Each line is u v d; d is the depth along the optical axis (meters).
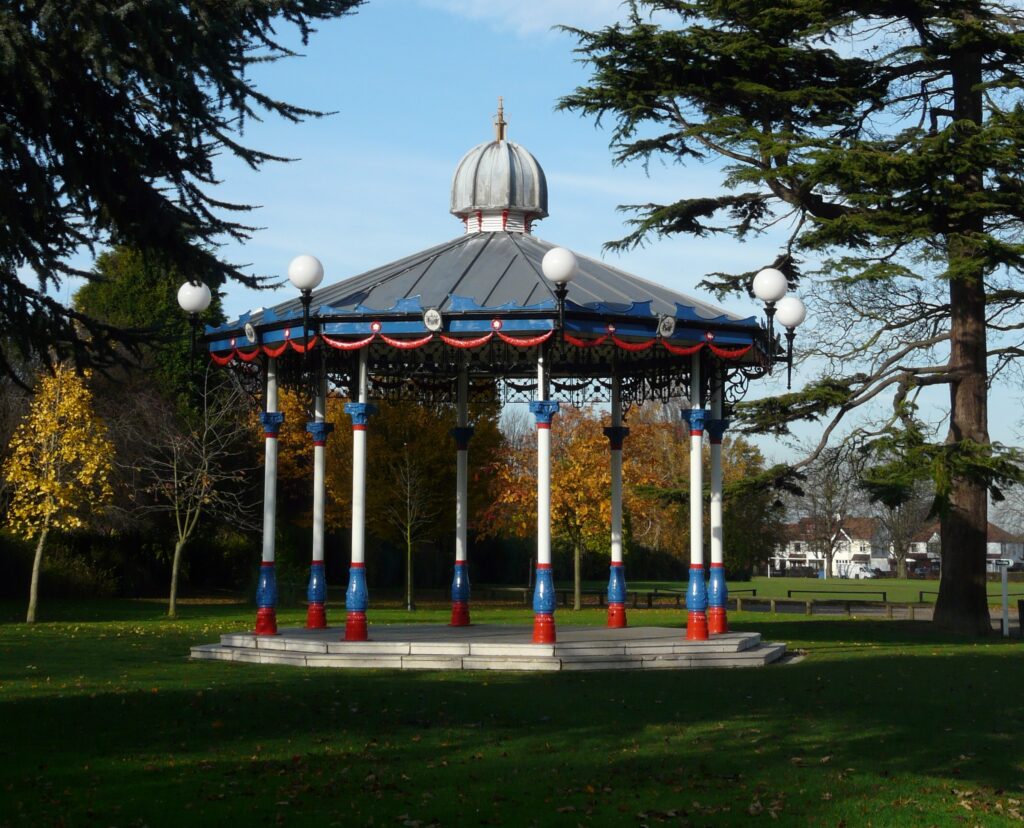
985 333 28.25
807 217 27.25
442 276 18.78
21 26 9.59
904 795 9.16
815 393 27.47
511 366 22.98
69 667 17.14
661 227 29.23
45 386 28.73
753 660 18.31
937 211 26.02
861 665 18.56
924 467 25.20
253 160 11.23
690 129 27.03
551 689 14.72
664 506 30.12
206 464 34.66
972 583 27.92
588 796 9.00
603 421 39.56
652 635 19.72
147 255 11.34
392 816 8.28
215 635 24.19
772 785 9.46
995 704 14.06
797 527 90.94
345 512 39.06
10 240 10.09
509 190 20.66
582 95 27.98
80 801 8.58
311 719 12.19
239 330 19.20
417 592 48.28
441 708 12.99
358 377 17.98
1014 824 8.31
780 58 27.44
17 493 29.47
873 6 27.23
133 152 10.52
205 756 10.28
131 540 42.50
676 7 28.42
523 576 55.09
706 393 19.47
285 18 10.99
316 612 20.30
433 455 37.47
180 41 10.21
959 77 28.38
